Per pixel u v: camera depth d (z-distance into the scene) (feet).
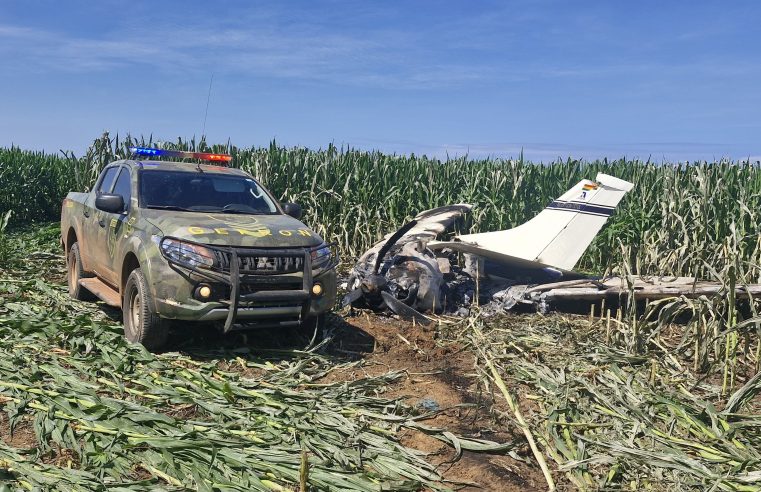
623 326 23.20
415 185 43.16
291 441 14.17
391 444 14.43
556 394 17.70
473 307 27.81
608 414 16.51
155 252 19.77
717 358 19.66
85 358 18.61
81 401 15.14
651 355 21.66
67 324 20.89
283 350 21.02
